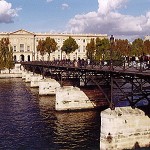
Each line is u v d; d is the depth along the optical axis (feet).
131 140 90.27
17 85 270.46
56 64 186.39
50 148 95.40
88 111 146.41
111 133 88.38
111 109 91.61
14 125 123.95
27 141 102.99
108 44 331.98
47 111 149.69
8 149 95.50
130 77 96.43
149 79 86.02
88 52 370.53
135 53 329.72
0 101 181.78
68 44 378.12
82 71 131.44
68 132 111.34
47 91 203.00
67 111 147.54
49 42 412.36
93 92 151.02
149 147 91.76
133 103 93.45
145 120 91.66
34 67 266.36
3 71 380.37
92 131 111.34
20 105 167.84
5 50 378.94
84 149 93.30
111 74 96.78
